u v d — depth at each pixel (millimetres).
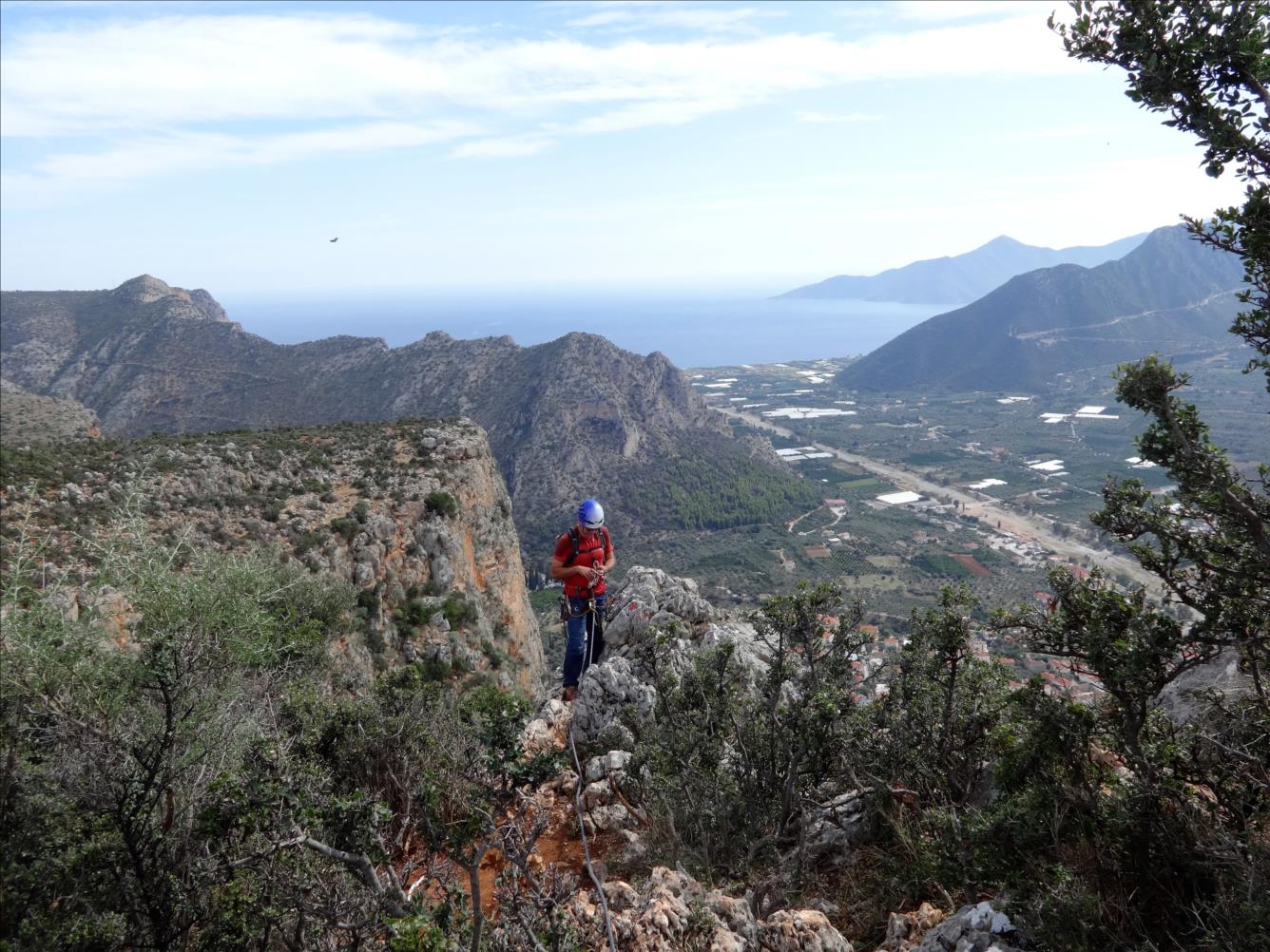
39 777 3127
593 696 7586
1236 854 2916
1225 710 3725
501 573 45656
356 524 34594
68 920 2857
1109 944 2889
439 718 5305
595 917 3578
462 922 2738
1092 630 3494
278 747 3396
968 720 4984
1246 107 3223
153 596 4594
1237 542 3557
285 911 2764
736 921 3770
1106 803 3389
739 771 5449
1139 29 3268
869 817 5039
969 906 3482
